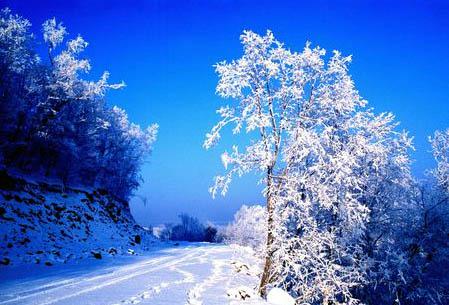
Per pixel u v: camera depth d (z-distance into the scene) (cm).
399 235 2011
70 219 3006
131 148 5222
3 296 977
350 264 1703
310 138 1269
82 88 3450
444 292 2020
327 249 1498
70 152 3353
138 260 2366
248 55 1361
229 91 1356
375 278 1792
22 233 2230
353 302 1411
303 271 1427
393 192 1853
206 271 1834
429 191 2109
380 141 1648
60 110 3331
